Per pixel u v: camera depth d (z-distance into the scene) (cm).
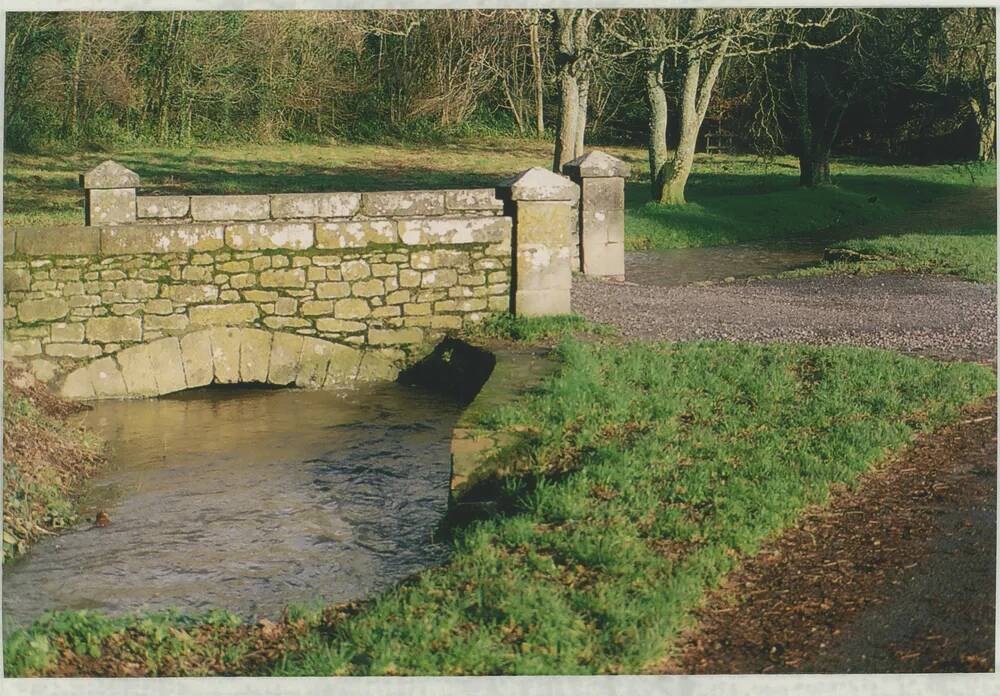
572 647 524
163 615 607
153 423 1067
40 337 1130
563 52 2225
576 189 1222
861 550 625
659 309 1349
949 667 501
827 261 2011
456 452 779
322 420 1072
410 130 4400
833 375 951
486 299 1224
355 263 1193
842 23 2808
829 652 521
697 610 564
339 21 3925
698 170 3831
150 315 1153
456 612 559
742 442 792
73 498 852
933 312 1323
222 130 4016
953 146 4247
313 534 770
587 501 695
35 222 2081
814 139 3203
